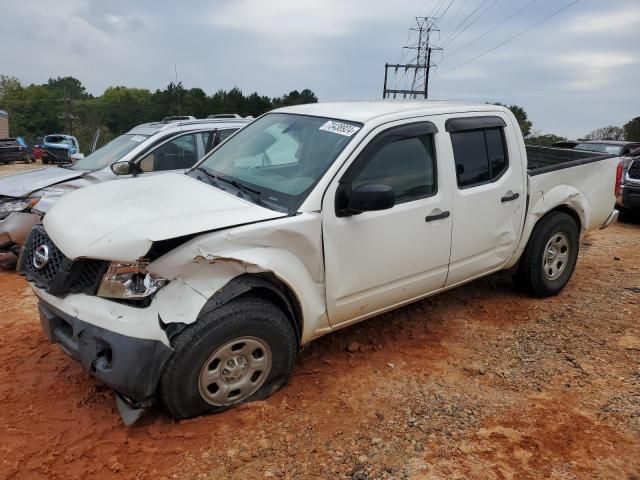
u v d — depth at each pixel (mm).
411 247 3967
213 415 3283
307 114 4285
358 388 3709
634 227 9727
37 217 6234
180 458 2957
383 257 3818
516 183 4688
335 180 3549
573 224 5375
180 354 3010
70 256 3082
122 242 2980
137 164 6871
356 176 3648
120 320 2955
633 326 4762
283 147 4043
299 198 3510
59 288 3156
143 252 2951
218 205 3434
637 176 9656
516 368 4031
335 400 3549
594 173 5570
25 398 3510
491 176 4531
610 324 4805
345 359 4125
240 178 3984
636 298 5457
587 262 6902
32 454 2963
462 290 5609
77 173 7047
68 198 3801
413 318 4906
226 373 3258
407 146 3963
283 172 3818
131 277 3047
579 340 4488
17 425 3215
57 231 3293
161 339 2932
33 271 3482
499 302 5301
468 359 4160
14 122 83125
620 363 4102
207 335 3057
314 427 3254
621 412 3447
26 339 4418
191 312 3020
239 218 3250
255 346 3314
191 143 7359
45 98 90000
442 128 4191
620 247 7832
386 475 2865
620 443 3141
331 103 4586
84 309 3057
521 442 3143
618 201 9820
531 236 5090
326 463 2953
